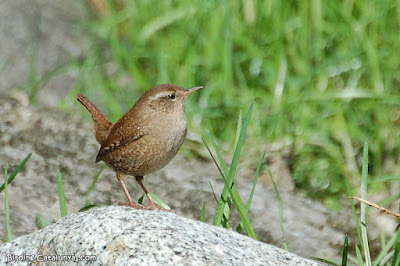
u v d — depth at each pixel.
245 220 8.20
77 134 12.81
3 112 13.21
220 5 14.31
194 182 11.84
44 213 10.58
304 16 13.85
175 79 13.80
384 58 13.45
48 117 13.23
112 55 14.94
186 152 12.54
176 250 6.56
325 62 13.44
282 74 13.27
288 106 12.98
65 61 14.81
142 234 6.72
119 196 11.38
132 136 8.89
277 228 11.01
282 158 12.36
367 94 12.83
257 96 13.31
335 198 11.82
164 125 8.91
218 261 6.54
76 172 11.77
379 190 11.95
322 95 13.02
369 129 12.66
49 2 15.86
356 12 14.17
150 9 15.27
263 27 14.14
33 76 14.29
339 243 10.79
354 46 13.56
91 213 7.28
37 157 12.03
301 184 12.03
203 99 13.30
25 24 15.26
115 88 14.08
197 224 7.21
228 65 13.54
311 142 12.53
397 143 12.46
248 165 12.33
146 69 14.55
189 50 14.11
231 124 13.02
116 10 15.94
